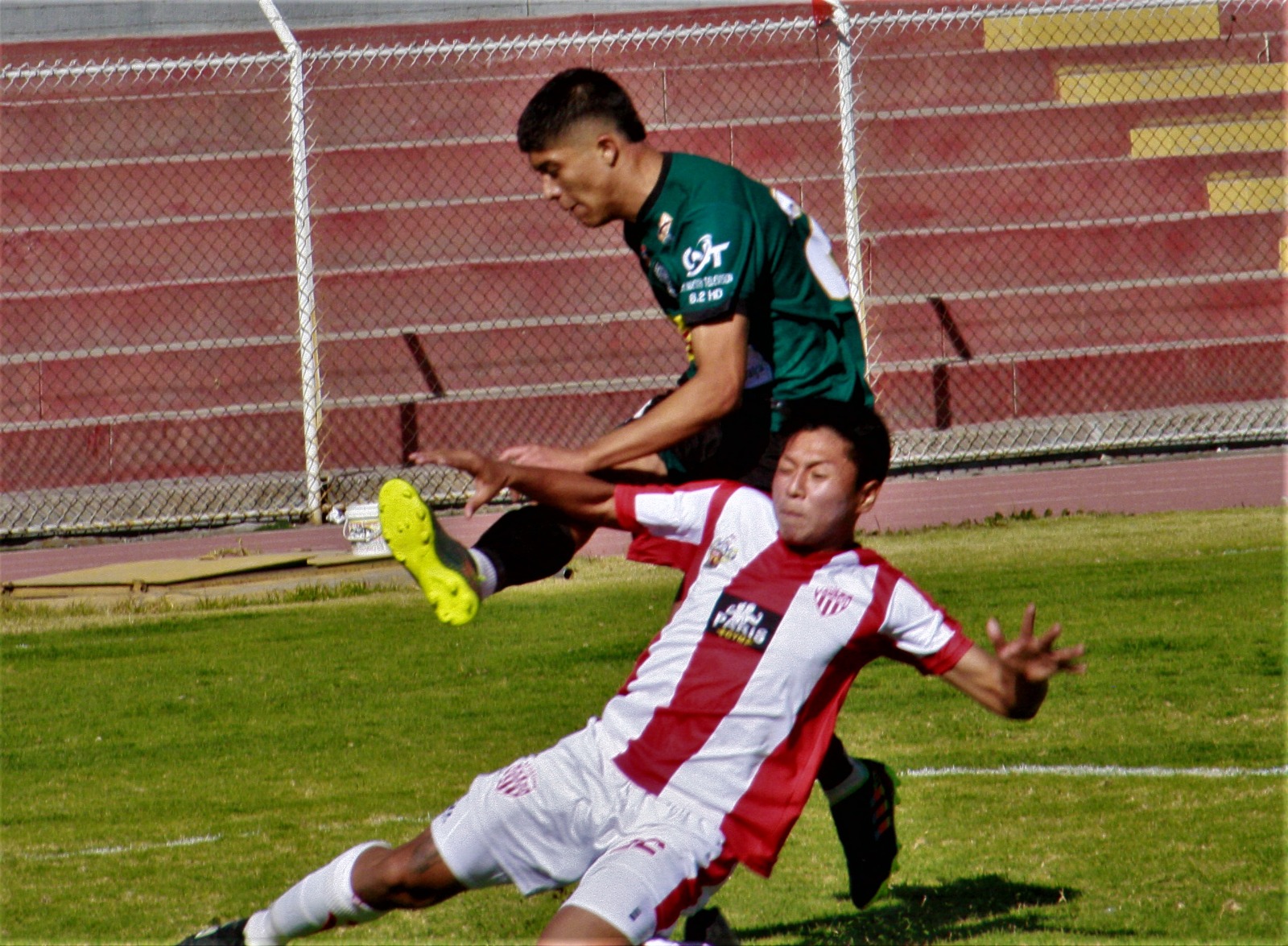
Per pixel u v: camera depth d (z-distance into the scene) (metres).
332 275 49.28
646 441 11.92
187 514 41.47
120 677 23.77
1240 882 13.63
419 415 45.47
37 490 42.66
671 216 12.36
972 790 16.78
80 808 17.19
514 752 19.11
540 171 12.56
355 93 54.34
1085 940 12.38
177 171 52.19
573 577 31.34
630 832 10.41
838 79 47.50
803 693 10.56
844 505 10.59
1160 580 27.73
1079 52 57.94
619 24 55.75
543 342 48.47
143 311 48.88
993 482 42.22
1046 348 50.09
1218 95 57.28
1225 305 51.22
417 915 14.11
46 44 54.06
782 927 13.30
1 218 51.56
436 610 11.72
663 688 10.65
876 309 49.22
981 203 53.41
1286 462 42.75
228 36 55.47
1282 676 21.12
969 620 25.22
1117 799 16.27
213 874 14.81
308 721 20.80
